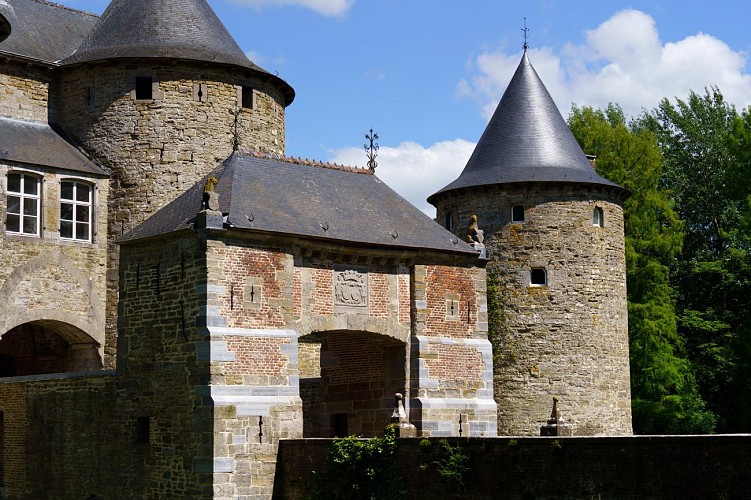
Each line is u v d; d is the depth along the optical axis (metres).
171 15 32.25
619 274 36.66
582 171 36.34
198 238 22.84
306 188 25.94
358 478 21.17
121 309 24.64
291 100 34.59
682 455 16.64
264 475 22.75
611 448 17.52
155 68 31.23
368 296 25.16
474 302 26.86
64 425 25.75
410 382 25.45
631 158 44.69
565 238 35.56
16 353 32.41
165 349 23.47
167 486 23.02
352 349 26.75
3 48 30.94
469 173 37.00
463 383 26.20
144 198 30.77
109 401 24.62
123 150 30.97
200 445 22.31
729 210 49.94
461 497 19.55
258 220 23.58
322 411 27.52
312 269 24.33
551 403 34.78
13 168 28.75
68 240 29.72
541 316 35.22
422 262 26.03
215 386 22.36
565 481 18.05
